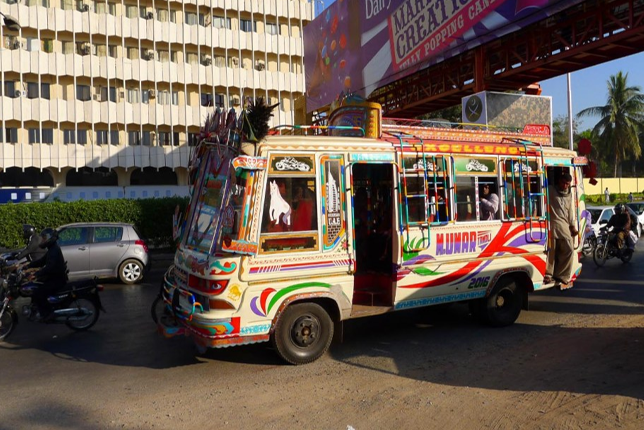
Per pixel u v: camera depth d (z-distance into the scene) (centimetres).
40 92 3597
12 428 456
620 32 1124
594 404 483
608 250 1438
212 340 560
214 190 614
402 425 452
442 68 1778
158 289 1173
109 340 748
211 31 4094
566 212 832
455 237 718
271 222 581
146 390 545
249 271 568
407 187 681
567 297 1007
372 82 1869
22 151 3600
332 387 545
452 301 725
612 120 4706
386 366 611
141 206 1809
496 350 667
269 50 4350
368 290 717
